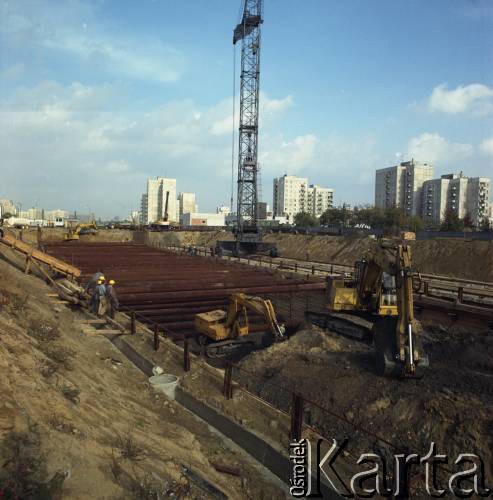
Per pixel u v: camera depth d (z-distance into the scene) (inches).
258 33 2278.5
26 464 185.2
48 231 2805.1
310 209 7436.0
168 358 536.1
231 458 339.9
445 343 730.2
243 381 605.9
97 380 377.4
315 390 528.4
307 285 958.4
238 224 2249.0
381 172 5748.0
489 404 440.8
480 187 4945.9
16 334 349.1
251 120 2304.4
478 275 1395.2
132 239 3070.9
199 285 882.1
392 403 469.1
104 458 229.5
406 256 517.7
